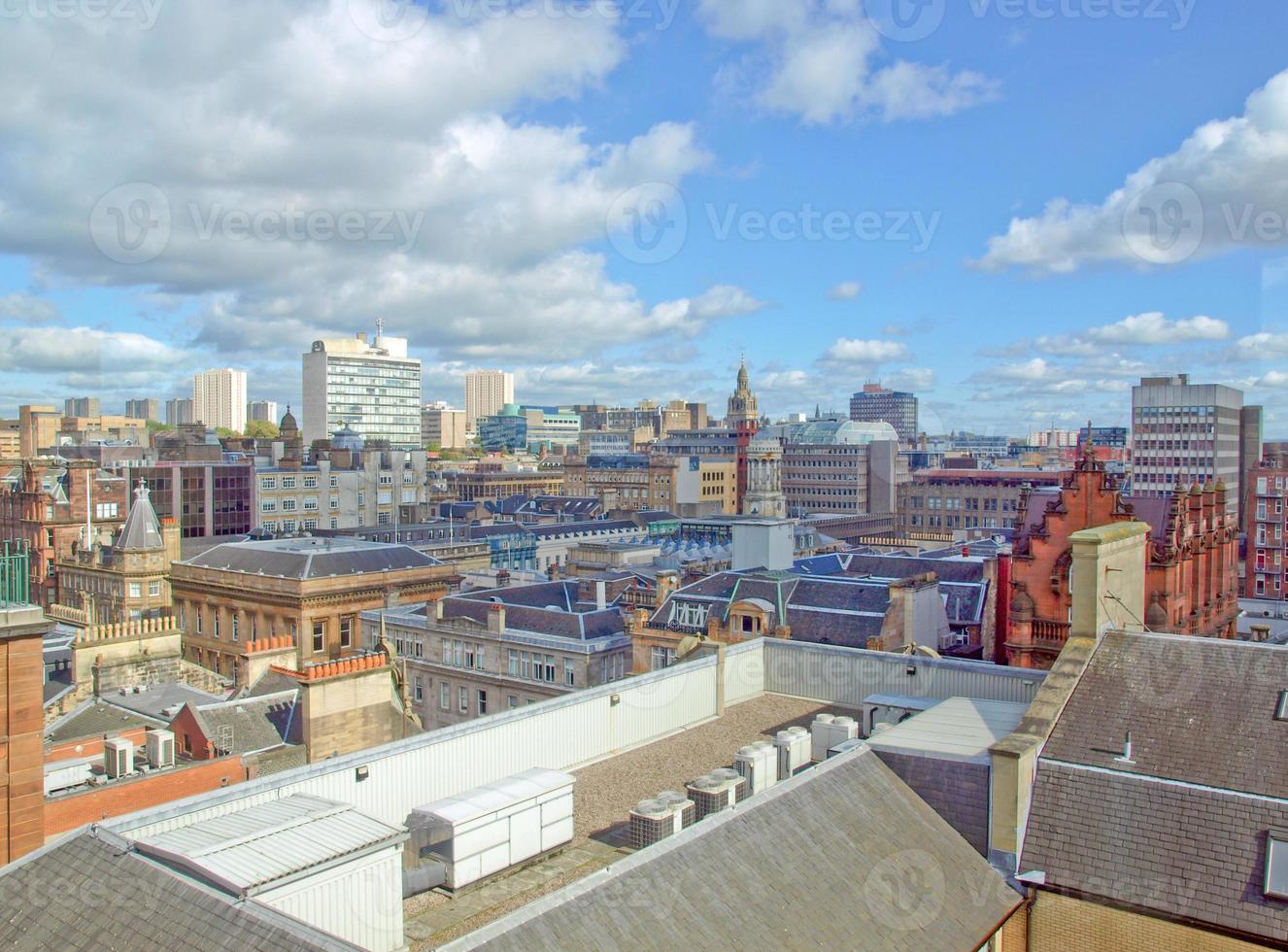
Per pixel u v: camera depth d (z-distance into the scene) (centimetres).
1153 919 2716
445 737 3581
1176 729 3114
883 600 6875
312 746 5278
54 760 5125
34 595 13375
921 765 3150
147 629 6688
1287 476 15962
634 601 8750
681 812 3212
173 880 2181
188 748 5278
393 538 17012
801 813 2766
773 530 8681
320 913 2291
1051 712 3244
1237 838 2770
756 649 5294
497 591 9512
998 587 7050
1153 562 6091
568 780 3247
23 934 2145
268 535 17000
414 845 2927
